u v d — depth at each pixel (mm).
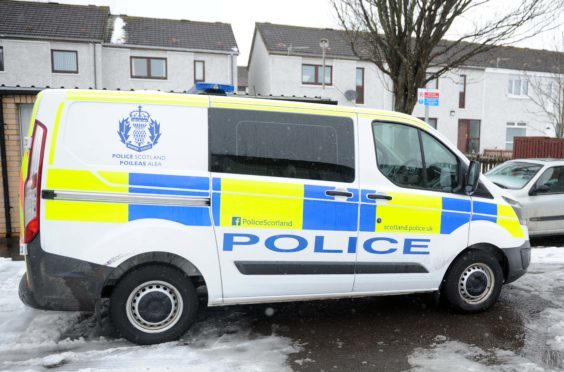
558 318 4492
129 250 3512
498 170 8891
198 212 3645
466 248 4445
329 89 23328
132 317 3684
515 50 29000
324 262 3955
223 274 3740
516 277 4699
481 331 4172
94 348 3684
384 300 5004
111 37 20578
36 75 18875
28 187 3451
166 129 3633
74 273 3449
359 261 4047
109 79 20266
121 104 3564
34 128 3471
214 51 21406
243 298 3834
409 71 8367
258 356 3604
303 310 4672
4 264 6051
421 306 4824
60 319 4262
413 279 4266
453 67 9070
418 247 4219
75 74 19375
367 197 4016
